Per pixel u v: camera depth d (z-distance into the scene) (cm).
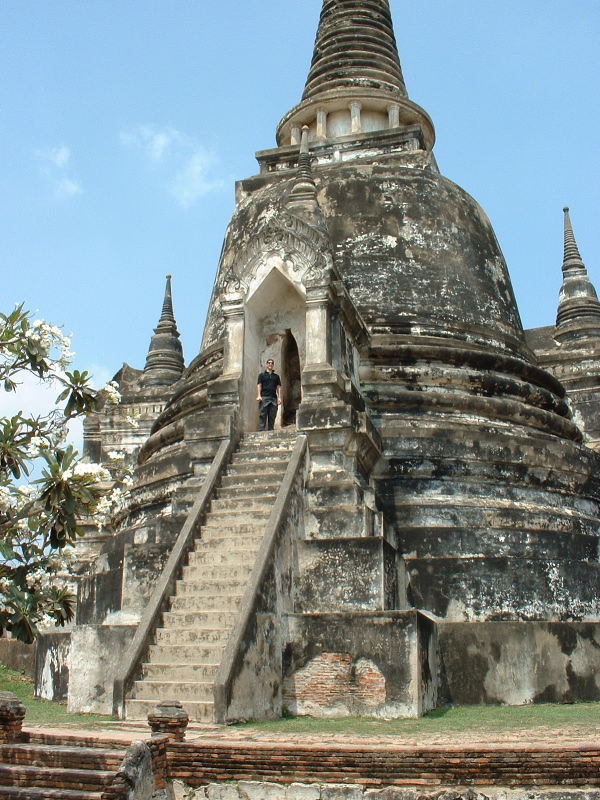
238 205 2539
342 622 1355
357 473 1703
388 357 2025
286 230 1833
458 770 923
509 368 2134
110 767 973
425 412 1969
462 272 2211
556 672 1527
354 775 940
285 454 1688
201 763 979
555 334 3103
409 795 920
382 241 2181
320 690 1332
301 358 1953
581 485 2066
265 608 1320
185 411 2209
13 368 1150
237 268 1892
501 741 1003
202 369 2295
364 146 2531
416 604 1645
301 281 1798
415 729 1152
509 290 2375
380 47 2942
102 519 1191
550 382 2288
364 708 1306
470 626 1519
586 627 1576
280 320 1977
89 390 1155
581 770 914
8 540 1087
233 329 1880
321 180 2311
